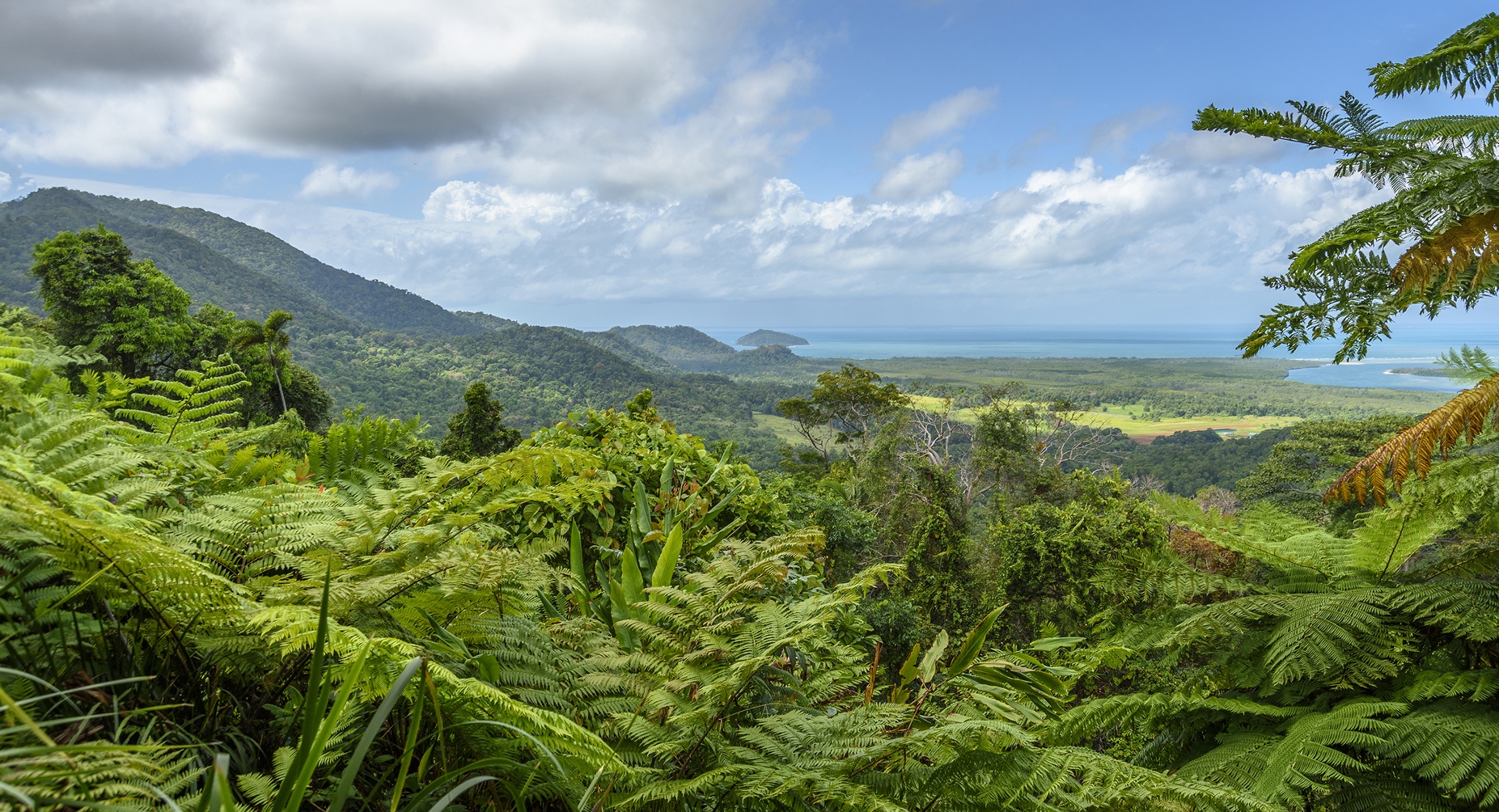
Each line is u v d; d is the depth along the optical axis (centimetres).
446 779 89
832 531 1002
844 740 123
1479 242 121
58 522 79
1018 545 1695
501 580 126
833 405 3553
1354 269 137
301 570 121
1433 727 155
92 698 88
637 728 125
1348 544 238
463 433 2303
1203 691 208
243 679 108
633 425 428
